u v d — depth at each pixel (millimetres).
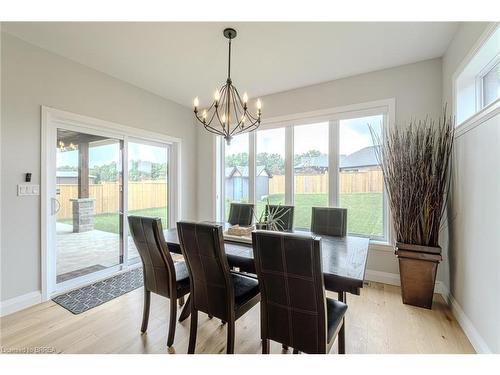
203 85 3303
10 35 2170
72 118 2627
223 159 4238
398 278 2779
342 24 2023
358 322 2049
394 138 2535
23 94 2262
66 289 2643
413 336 1857
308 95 3330
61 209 2643
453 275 2227
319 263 1128
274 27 2059
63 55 2529
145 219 1754
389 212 2850
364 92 2961
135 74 2982
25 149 2277
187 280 1873
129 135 3303
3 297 2148
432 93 2609
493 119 1545
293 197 3539
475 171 1787
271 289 1293
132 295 2553
